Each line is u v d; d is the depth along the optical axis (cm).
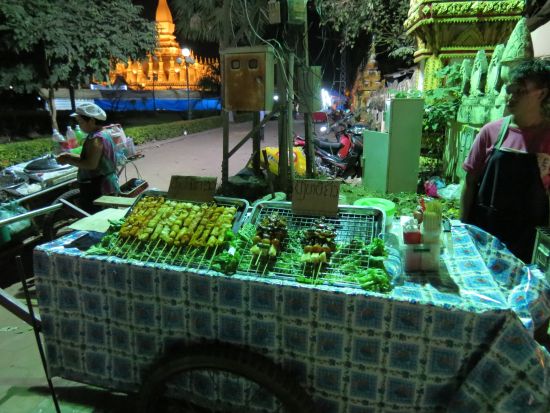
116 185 448
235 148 496
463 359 167
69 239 234
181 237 212
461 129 569
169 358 197
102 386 227
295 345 186
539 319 188
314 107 526
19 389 266
